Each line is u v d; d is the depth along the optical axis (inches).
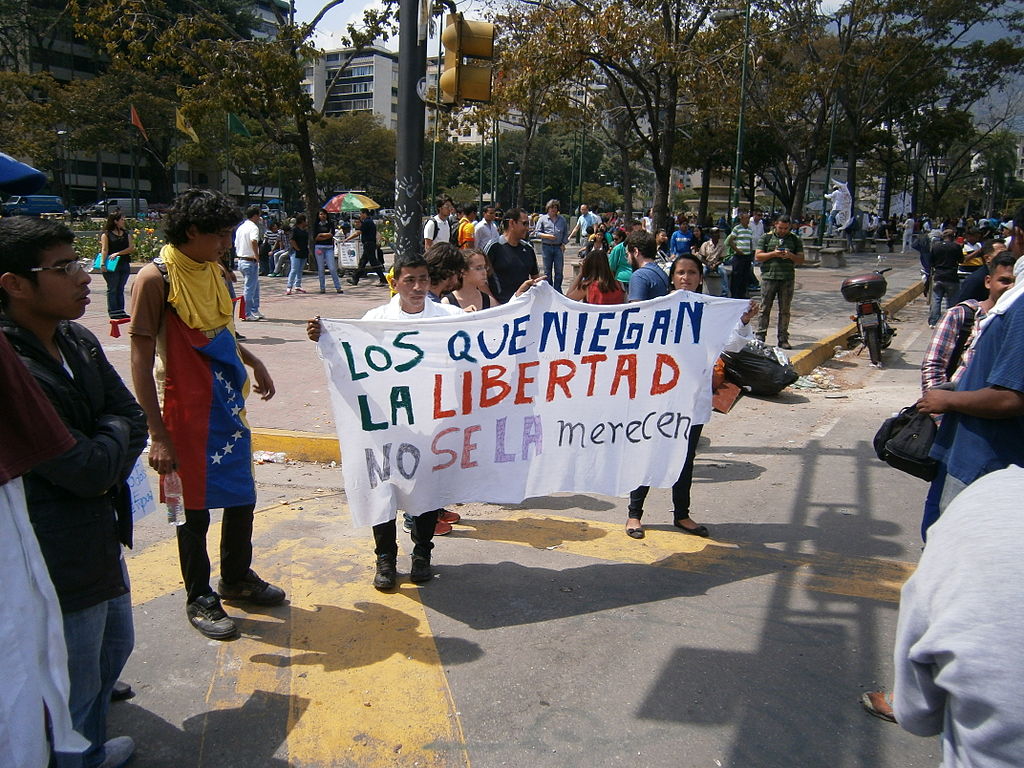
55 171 2217.0
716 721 127.3
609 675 139.6
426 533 173.9
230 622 150.5
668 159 670.5
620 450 188.9
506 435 177.5
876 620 160.6
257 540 196.5
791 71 1301.7
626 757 118.6
